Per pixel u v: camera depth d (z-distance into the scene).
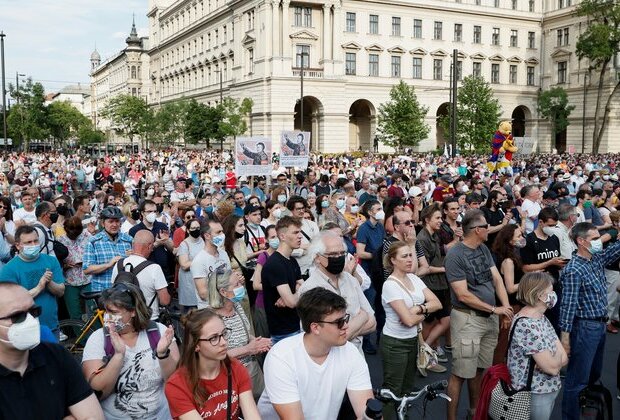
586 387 6.50
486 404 5.66
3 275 6.97
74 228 9.38
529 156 55.16
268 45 64.12
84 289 9.42
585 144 73.94
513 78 78.44
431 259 8.58
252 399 4.40
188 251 8.93
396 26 70.81
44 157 50.50
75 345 7.58
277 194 13.51
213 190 18.09
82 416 3.68
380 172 32.53
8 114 81.38
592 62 71.62
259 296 7.63
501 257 7.96
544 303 5.44
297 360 4.14
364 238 9.47
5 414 3.37
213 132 65.56
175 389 4.18
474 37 75.25
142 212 10.52
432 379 8.16
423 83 72.44
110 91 151.25
